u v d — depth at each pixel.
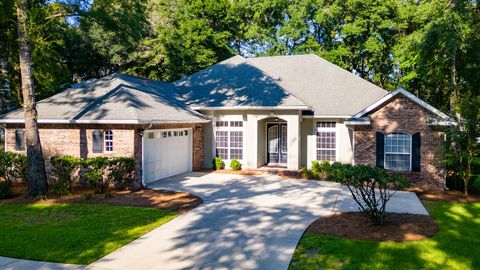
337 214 11.58
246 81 22.97
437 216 11.37
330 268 7.27
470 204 13.16
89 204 12.79
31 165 13.84
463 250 8.20
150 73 38.62
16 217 11.00
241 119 21.41
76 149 16.36
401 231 9.67
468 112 14.48
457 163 15.88
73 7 14.91
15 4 13.74
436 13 20.56
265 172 20.52
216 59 37.31
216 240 9.05
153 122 15.66
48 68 21.03
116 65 38.34
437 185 16.19
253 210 12.12
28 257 7.79
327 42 35.59
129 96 17.38
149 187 16.11
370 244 8.62
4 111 21.19
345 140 20.62
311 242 8.82
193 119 19.33
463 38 18.92
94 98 17.84
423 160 16.38
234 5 38.19
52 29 19.72
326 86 22.77
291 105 19.70
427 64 22.34
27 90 13.78
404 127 16.61
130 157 15.45
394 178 10.16
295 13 34.28
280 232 9.68
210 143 22.22
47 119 16.11
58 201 13.23
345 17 33.03
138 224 10.33
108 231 9.66
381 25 30.00
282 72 24.72
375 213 10.34
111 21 15.84
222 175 19.64
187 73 36.34
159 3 37.72
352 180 10.62
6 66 20.62
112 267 7.35
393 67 34.50
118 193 14.74
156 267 7.37
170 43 35.28
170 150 19.02
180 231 9.78
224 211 11.98
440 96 29.69
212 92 22.94
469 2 18.47
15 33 17.77
